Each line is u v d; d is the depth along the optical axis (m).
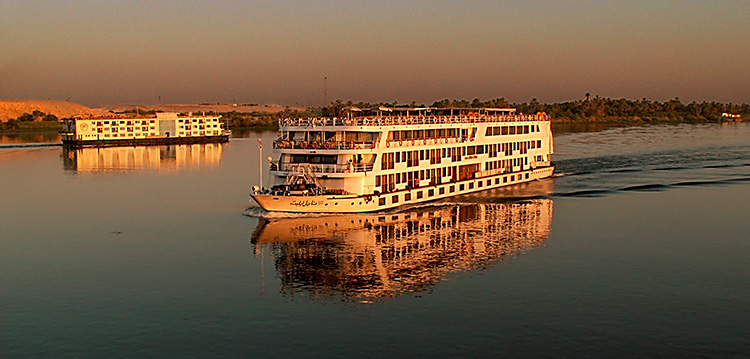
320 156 77.56
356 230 71.81
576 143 179.00
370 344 43.25
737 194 92.81
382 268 58.88
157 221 79.06
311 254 63.31
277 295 52.25
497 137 98.56
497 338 43.94
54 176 129.25
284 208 77.38
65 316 48.28
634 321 46.44
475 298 51.03
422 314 48.03
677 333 44.47
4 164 155.25
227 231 72.81
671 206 84.81
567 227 73.62
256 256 62.97
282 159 79.62
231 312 48.78
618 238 68.75
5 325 46.62
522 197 91.25
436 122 88.88
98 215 84.00
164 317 47.94
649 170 117.19
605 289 52.84
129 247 67.06
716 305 49.25
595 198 90.88
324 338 44.22
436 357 41.41
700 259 60.81
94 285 55.09
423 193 85.25
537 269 58.19
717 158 133.88
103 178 125.06
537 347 42.59
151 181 119.56
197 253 64.31
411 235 70.06
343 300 51.03
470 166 94.38
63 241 70.06
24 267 60.47
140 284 55.25
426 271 57.91
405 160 82.00
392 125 79.12
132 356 41.78
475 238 69.06
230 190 105.81
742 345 42.69
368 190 77.69
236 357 41.59
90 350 42.66
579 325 45.84
